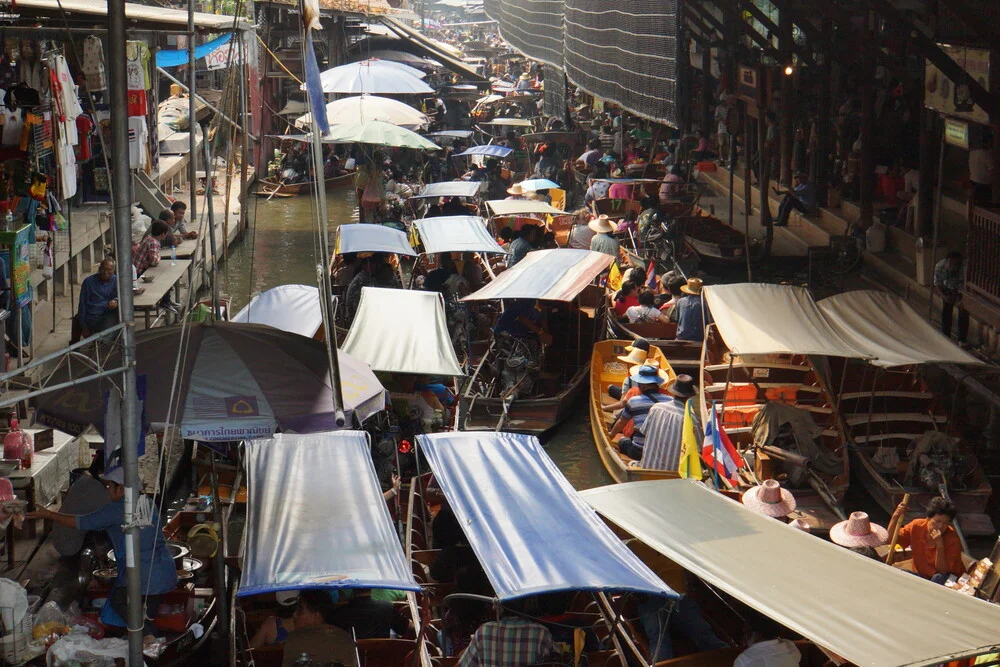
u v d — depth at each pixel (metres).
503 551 9.03
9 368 13.62
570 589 8.26
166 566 9.34
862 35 22.47
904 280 20.89
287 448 11.20
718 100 33.69
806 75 28.84
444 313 16.11
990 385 15.93
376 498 10.09
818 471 13.40
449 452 11.44
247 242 27.89
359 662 9.02
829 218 25.70
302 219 30.97
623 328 18.64
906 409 15.52
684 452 13.37
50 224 15.30
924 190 21.11
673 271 21.22
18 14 13.02
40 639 8.92
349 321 18.84
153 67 22.89
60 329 16.12
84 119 16.47
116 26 7.44
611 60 30.95
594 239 22.78
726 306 15.58
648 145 35.50
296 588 8.16
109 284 14.50
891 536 11.30
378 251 20.28
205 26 18.12
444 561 10.92
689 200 27.27
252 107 27.50
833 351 13.99
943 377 17.38
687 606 10.50
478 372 17.17
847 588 8.70
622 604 9.38
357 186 28.78
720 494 11.09
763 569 9.10
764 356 16.28
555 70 45.34
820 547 9.66
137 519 8.00
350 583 8.23
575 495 10.50
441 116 42.41
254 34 26.73
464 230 22.30
